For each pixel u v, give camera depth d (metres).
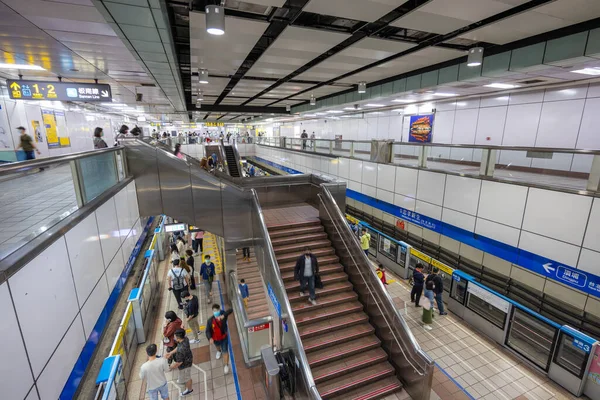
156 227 13.44
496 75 7.84
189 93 16.41
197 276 11.11
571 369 5.75
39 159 2.94
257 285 10.02
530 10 5.11
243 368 6.50
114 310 5.49
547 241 6.33
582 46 5.67
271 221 8.38
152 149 7.79
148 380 4.93
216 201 8.38
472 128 12.95
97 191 4.90
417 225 10.48
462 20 5.62
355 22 6.18
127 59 7.21
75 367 3.43
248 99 18.92
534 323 6.44
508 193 7.09
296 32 6.41
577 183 6.34
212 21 4.28
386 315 5.86
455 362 6.64
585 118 9.22
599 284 5.48
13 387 2.20
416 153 10.59
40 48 6.30
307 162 18.92
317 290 6.71
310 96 17.25
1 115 9.84
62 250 3.27
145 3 3.85
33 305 2.60
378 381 5.55
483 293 7.58
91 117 19.20
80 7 4.36
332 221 7.81
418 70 10.15
